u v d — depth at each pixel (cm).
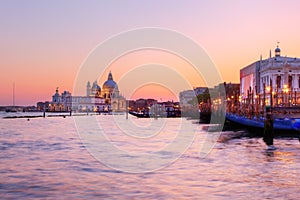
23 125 11425
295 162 3331
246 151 4122
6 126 10769
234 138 5822
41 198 2214
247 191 2319
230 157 3688
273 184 2488
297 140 5097
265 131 4725
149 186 2473
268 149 4250
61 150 4569
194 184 2512
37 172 2995
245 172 2889
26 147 4941
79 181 2642
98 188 2434
